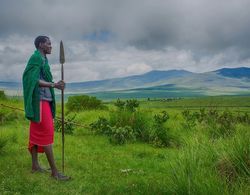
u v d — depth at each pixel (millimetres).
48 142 3457
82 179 3496
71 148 5055
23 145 5016
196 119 6574
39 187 3191
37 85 3350
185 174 2877
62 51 3473
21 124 7012
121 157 4641
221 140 3549
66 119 6922
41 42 3445
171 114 8344
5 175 3416
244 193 2529
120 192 3094
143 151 5066
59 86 3490
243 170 2918
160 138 5711
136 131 6113
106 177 3611
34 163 3623
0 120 7094
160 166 4090
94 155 4676
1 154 4289
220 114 5977
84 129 6773
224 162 3105
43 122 3436
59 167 3910
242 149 3096
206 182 2682
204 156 3230
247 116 5945
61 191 3129
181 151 3490
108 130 6035
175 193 2832
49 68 3490
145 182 3357
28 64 3371
